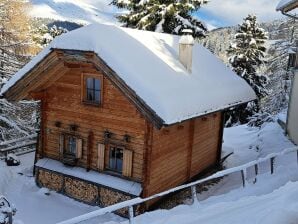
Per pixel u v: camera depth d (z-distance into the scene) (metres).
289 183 10.24
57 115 14.74
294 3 15.59
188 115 12.49
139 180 13.08
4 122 22.09
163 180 13.67
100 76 13.43
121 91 12.09
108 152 13.77
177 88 13.21
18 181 15.32
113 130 13.45
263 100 32.84
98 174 13.86
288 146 18.11
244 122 33.38
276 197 9.32
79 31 13.08
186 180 15.31
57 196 14.46
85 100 13.97
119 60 12.18
